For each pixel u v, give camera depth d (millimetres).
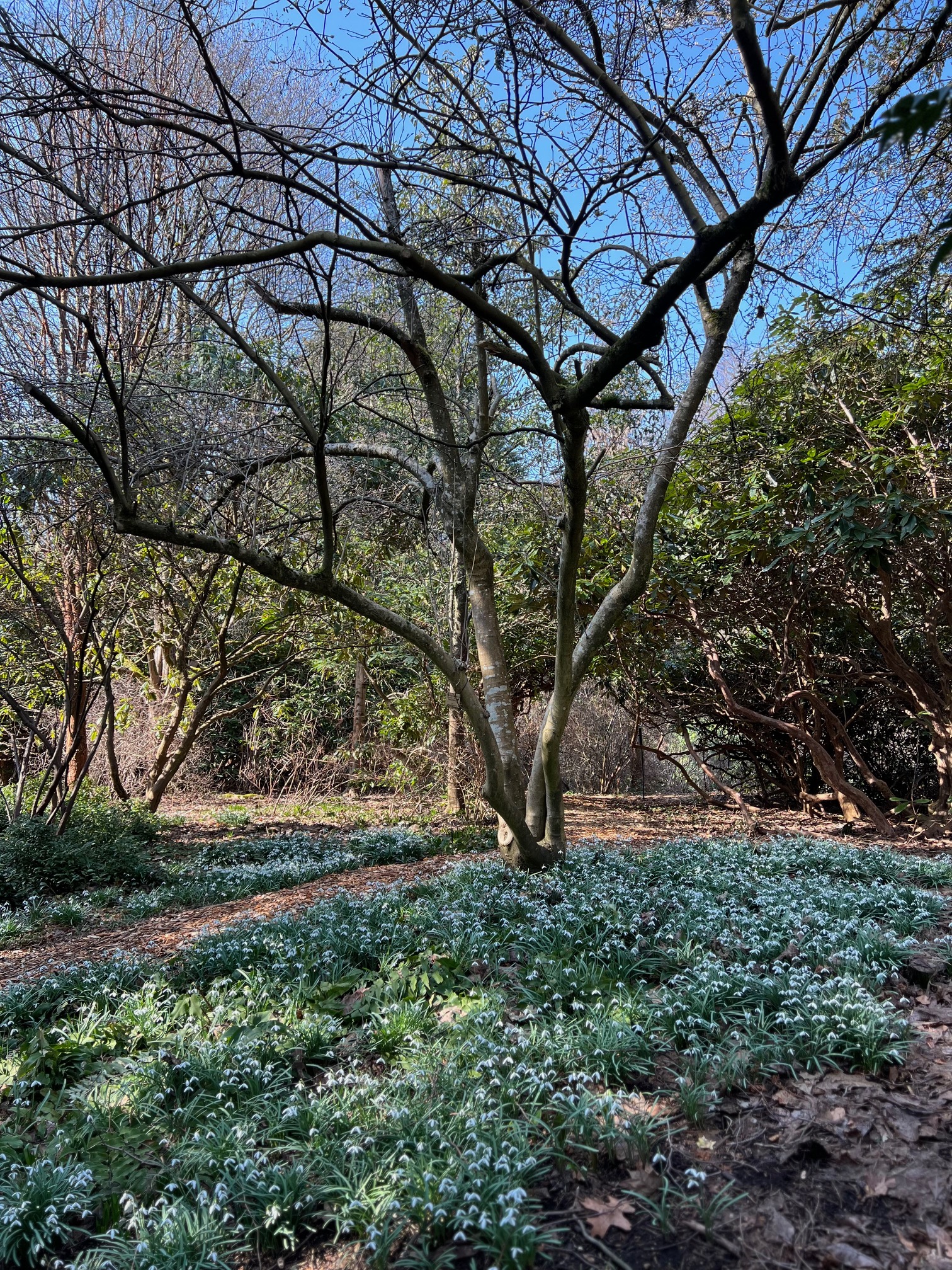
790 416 9766
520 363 5711
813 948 5012
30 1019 5227
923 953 5051
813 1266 2713
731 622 12102
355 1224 2967
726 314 6812
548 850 7777
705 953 5039
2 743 13680
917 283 6715
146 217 8969
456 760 13289
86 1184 3307
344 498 8898
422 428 9867
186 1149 3500
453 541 7793
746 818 12602
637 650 12094
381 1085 3822
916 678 10648
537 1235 2836
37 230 4578
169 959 5941
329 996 4961
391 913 6410
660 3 5559
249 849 11531
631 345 4957
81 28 6707
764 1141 3322
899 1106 3469
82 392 7586
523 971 5035
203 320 8000
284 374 8320
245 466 6941
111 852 10484
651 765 19047
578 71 5758
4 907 9047
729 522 10078
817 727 12242
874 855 8156
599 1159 3266
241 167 4707
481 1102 3477
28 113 4531
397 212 7117
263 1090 3930
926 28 5504
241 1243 3049
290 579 6113
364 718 18078
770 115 4051
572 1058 3812
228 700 18984
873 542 8359
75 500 9273
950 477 8680
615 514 10375
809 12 5207
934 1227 2816
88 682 12547
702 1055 3857
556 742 7699
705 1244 2838
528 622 12320
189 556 11016
